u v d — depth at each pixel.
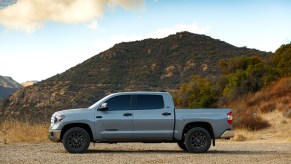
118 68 132.62
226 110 15.01
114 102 14.80
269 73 51.97
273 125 33.03
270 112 37.59
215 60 128.50
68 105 103.38
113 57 139.12
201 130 14.75
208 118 14.81
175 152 15.13
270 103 39.19
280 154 14.66
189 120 14.78
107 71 130.75
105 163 11.55
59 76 130.38
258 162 12.10
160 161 12.05
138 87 119.00
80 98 110.44
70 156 13.34
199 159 12.67
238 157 13.41
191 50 137.75
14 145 18.45
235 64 66.56
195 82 64.19
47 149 16.39
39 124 22.39
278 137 28.20
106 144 19.75
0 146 17.86
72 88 118.38
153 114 14.74
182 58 134.50
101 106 14.52
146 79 125.31
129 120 14.62
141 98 14.85
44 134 21.36
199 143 14.77
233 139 25.86
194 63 128.50
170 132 14.74
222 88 59.97
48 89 116.81
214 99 56.53
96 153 14.42
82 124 14.70
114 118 14.61
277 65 56.03
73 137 14.41
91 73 130.50
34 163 11.57
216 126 14.82
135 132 14.64
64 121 14.48
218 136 14.83
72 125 14.70
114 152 15.00
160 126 14.72
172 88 115.38
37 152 14.88
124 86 121.25
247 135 30.17
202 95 60.12
